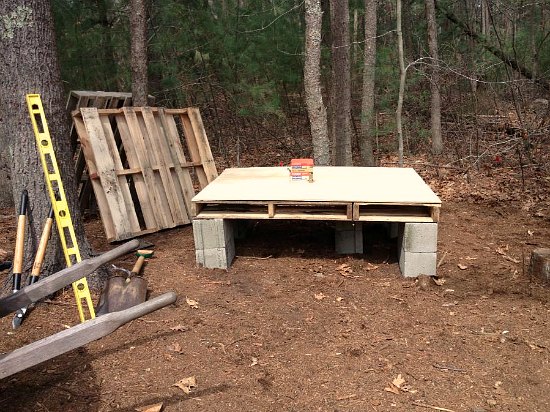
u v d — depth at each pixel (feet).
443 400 9.11
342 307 12.80
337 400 9.17
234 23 34.17
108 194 17.88
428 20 32.40
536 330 11.46
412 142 35.70
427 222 14.05
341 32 24.25
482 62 32.32
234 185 16.38
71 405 9.11
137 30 25.90
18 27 12.48
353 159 33.73
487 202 23.08
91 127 18.02
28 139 12.98
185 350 10.88
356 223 16.30
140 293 12.87
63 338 7.02
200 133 21.62
